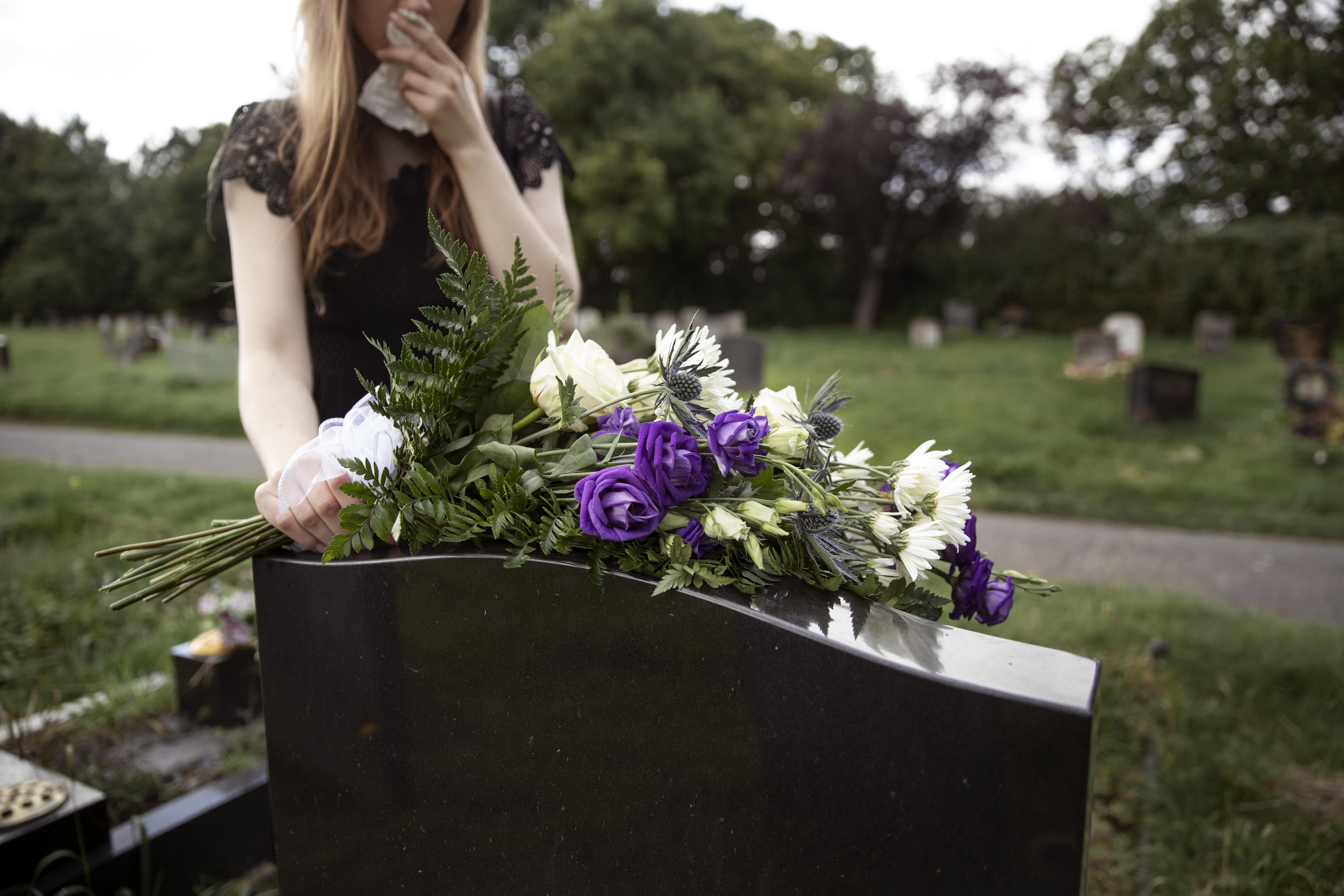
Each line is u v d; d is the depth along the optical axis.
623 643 0.84
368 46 1.30
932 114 21.95
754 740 0.79
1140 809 2.34
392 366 0.88
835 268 26.50
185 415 10.66
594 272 25.55
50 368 16.28
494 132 1.44
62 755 2.44
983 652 0.74
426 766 0.97
